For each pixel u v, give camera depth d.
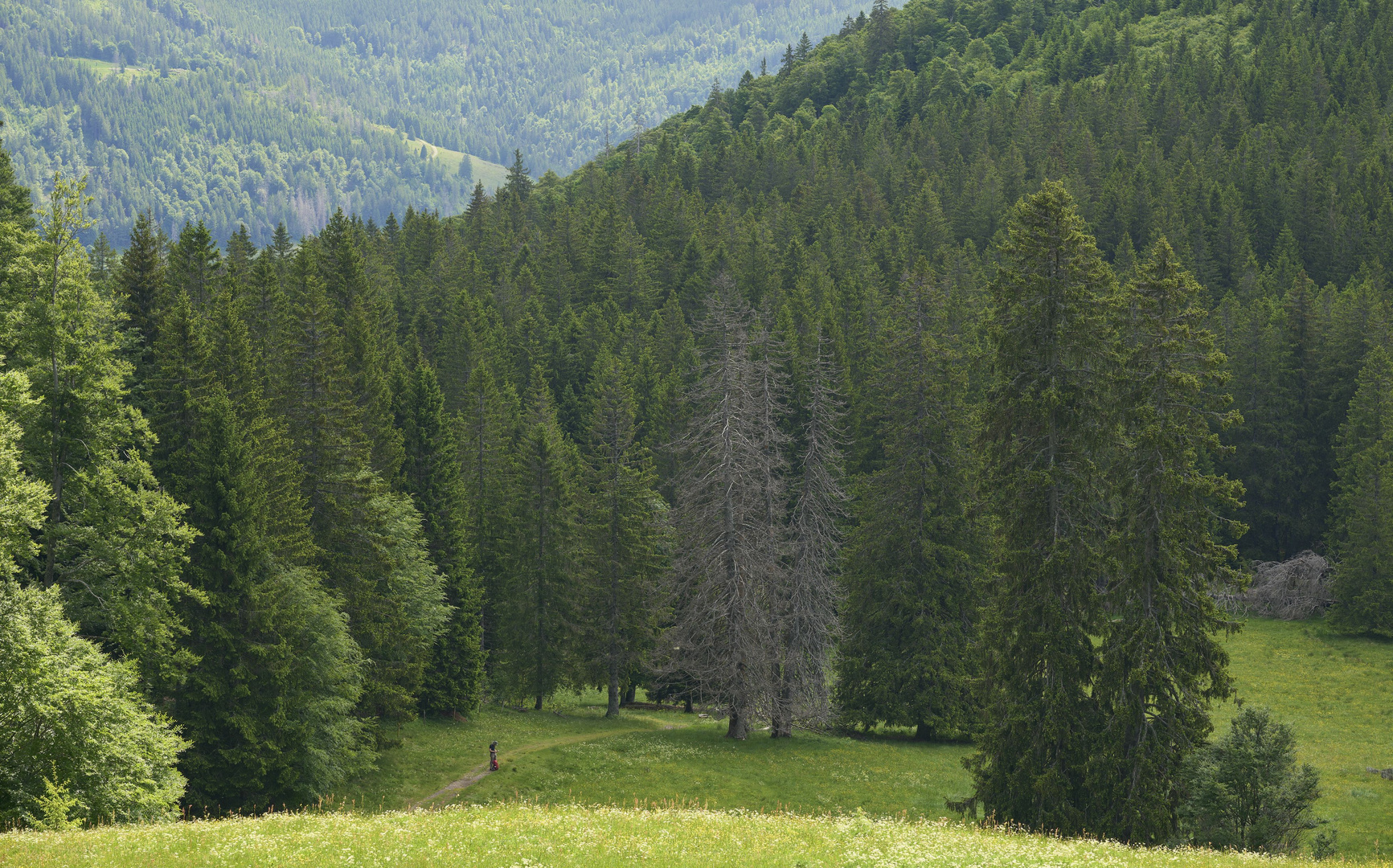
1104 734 30.58
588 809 23.56
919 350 51.59
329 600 42.16
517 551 63.78
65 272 33.09
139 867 16.72
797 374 80.12
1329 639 75.69
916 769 47.88
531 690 63.19
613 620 61.41
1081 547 31.47
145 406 42.91
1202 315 30.36
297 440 47.44
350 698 42.41
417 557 55.78
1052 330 31.78
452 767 47.69
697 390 54.31
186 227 63.81
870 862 17.98
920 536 51.22
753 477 48.25
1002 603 33.00
